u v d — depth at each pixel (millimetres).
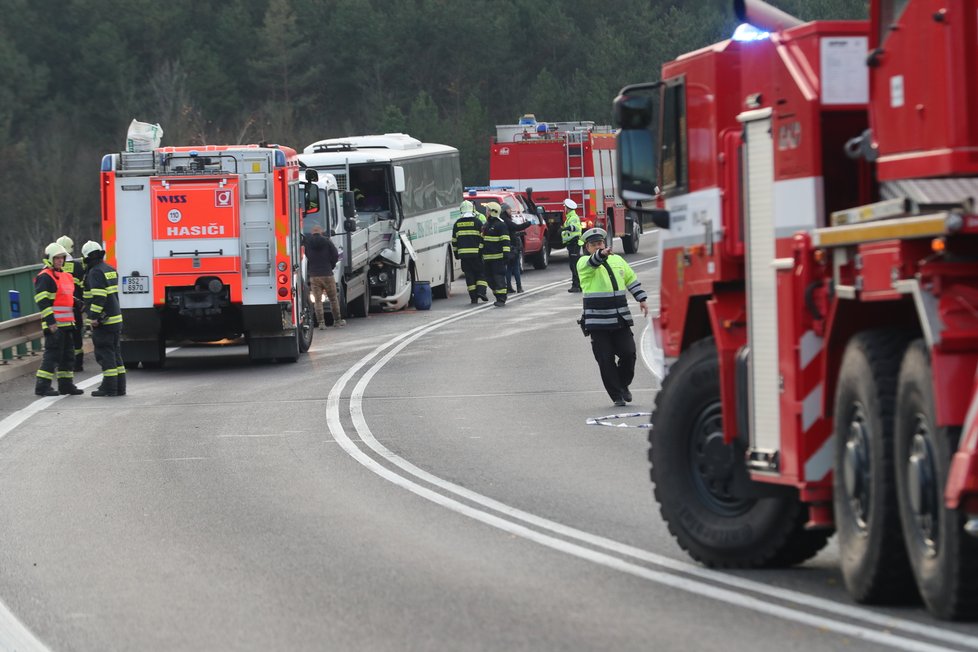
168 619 21812
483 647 19500
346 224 83875
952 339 18047
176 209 62156
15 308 66000
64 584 24469
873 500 20094
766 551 23734
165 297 62281
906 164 18953
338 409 47969
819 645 18797
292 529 28688
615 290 45938
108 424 46094
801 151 21391
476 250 92625
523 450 38219
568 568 24406
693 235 25016
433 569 24625
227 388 55438
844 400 20953
